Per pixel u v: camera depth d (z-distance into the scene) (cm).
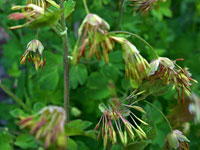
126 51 8
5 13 17
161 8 16
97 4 15
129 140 10
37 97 16
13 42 17
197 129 15
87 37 7
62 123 7
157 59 9
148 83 9
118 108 9
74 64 7
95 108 15
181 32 23
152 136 10
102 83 15
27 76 16
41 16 7
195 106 12
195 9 24
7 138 10
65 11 9
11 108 16
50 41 15
